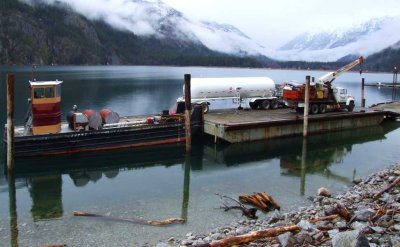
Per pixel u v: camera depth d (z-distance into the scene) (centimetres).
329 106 4053
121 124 3070
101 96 7238
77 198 2091
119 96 7325
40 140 2742
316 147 3362
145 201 2017
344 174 2536
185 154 3064
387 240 1151
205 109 3850
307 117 3428
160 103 6419
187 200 2025
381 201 1706
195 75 16775
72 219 1759
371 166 2747
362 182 2250
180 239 1512
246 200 1981
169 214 1816
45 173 2605
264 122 3322
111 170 2692
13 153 2494
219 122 3284
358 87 11600
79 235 1580
